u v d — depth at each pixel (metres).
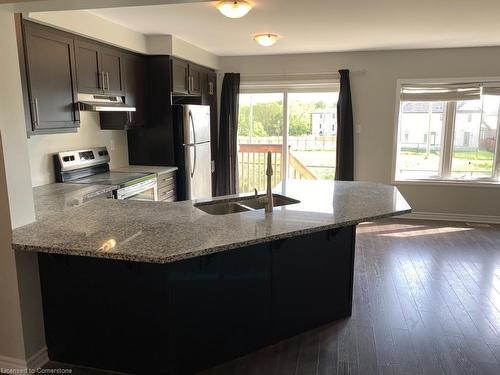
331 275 2.84
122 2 2.08
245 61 5.86
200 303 2.28
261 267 2.48
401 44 4.98
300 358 2.48
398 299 3.23
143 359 2.29
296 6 3.25
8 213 2.14
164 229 2.22
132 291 2.22
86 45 3.47
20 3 2.01
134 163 4.89
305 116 5.96
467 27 4.02
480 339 2.66
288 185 3.55
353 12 3.44
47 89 3.02
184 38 4.54
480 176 5.58
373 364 2.41
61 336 2.41
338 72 5.59
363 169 5.79
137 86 4.37
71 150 3.92
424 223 5.46
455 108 5.49
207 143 5.34
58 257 2.29
